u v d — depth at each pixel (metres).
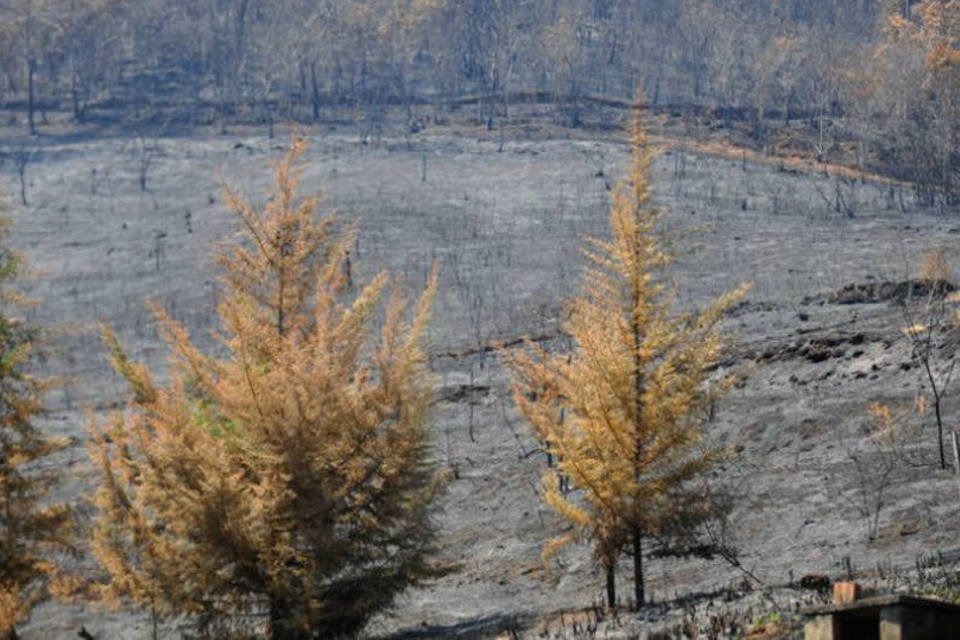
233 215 105.38
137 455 28.55
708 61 178.25
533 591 35.28
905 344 48.28
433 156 123.69
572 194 106.88
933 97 138.88
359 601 27.88
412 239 96.38
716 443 44.00
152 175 122.12
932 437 39.41
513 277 84.81
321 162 122.12
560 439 28.45
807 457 40.69
